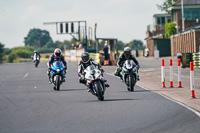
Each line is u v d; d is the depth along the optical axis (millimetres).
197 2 183875
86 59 37312
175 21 188000
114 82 55719
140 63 108938
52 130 23609
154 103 33875
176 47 166500
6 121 27094
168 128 23500
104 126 24359
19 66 125625
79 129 23656
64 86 51719
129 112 29359
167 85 50406
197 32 140625
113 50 101125
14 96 41906
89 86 36594
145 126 24188
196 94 40844
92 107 32156
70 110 31016
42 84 56281
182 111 29438
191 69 37531
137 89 45781
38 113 30078
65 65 47188
